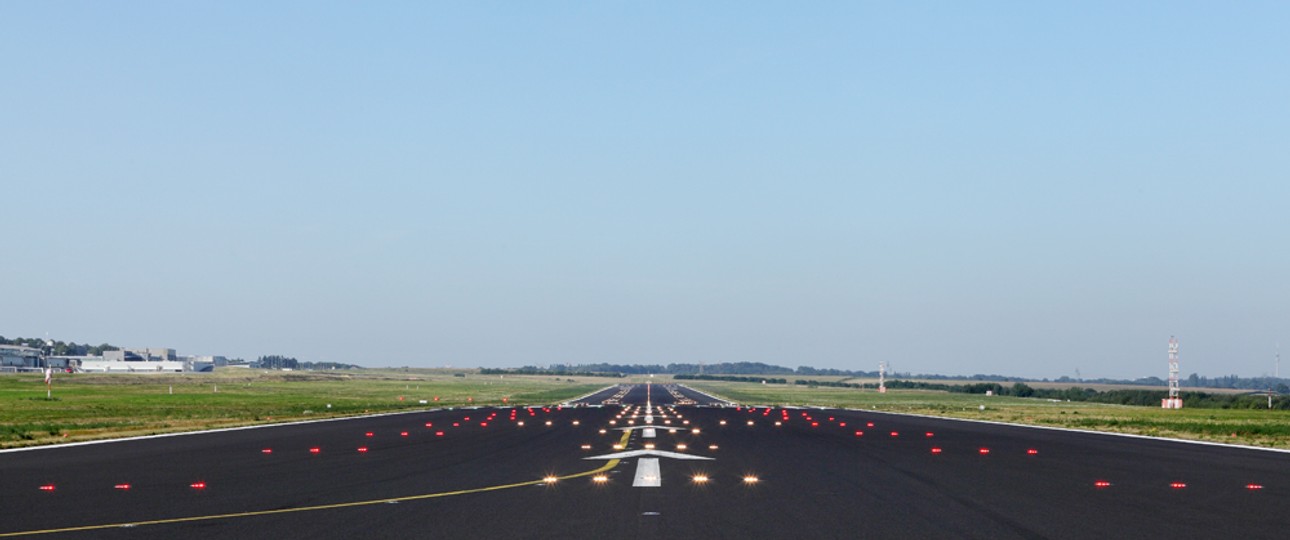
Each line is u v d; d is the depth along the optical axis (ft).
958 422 166.20
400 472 69.72
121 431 120.26
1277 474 70.95
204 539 41.06
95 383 459.32
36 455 82.84
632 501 53.72
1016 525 46.11
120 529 43.42
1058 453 92.12
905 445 103.30
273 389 420.36
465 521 46.29
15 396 269.64
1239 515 49.57
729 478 66.33
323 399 289.94
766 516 48.39
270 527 44.27
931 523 46.55
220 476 66.49
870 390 578.66
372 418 167.94
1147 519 48.16
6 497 54.39
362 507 51.01
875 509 51.29
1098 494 58.44
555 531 43.50
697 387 620.49
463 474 68.33
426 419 164.04
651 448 94.12
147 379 565.53
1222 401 360.69
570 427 137.08
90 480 63.26
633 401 301.84
